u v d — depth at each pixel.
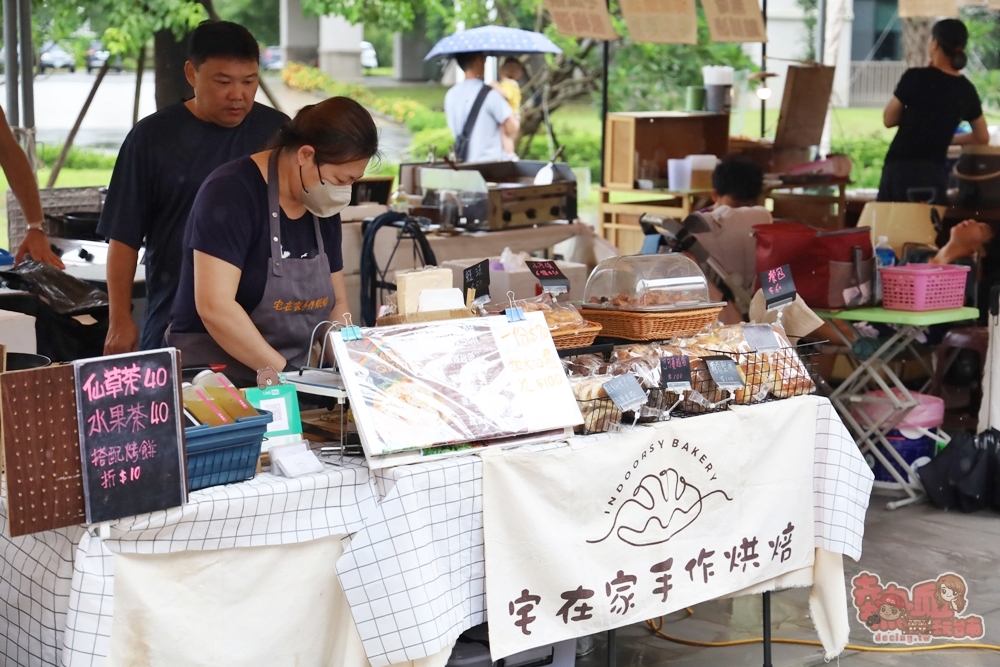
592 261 6.70
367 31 15.35
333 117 2.95
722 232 5.24
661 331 3.40
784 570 3.36
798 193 7.61
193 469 2.46
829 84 8.14
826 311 5.01
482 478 2.68
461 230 6.28
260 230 3.08
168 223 3.68
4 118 4.36
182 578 2.43
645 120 7.92
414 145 12.88
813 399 3.39
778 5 14.05
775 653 3.67
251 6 14.36
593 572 2.90
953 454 5.13
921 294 4.98
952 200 6.33
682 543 3.10
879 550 4.61
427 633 2.53
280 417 2.72
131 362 2.28
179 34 9.48
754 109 13.17
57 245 5.40
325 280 3.24
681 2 5.46
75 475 2.22
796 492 3.37
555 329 3.12
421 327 2.81
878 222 6.23
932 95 6.43
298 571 2.58
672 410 3.21
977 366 5.66
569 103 14.98
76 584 2.24
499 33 8.99
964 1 6.38
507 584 2.75
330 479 2.59
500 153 8.73
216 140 3.68
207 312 3.01
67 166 10.94
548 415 2.84
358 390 2.63
